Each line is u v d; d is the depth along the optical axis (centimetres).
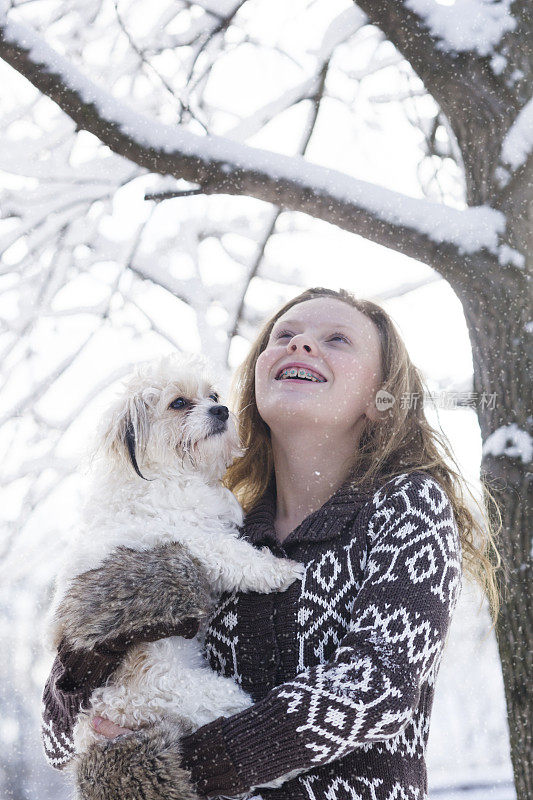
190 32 436
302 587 217
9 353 447
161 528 254
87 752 208
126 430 290
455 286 301
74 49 437
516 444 288
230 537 249
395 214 292
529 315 291
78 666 228
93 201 438
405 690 179
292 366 247
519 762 280
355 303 272
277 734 181
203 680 222
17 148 438
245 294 445
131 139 297
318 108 440
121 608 222
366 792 194
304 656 209
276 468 266
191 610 224
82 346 449
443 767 902
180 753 194
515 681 282
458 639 674
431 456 258
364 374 248
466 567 270
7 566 439
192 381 307
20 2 425
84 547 247
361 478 236
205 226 452
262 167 293
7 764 972
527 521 284
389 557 201
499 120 298
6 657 694
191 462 291
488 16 303
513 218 292
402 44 310
